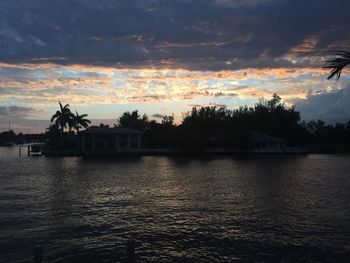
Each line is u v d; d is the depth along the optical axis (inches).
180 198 1321.4
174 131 4682.6
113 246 758.5
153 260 684.7
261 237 816.3
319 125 6628.9
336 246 754.2
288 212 1072.2
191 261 678.5
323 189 1544.0
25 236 824.3
